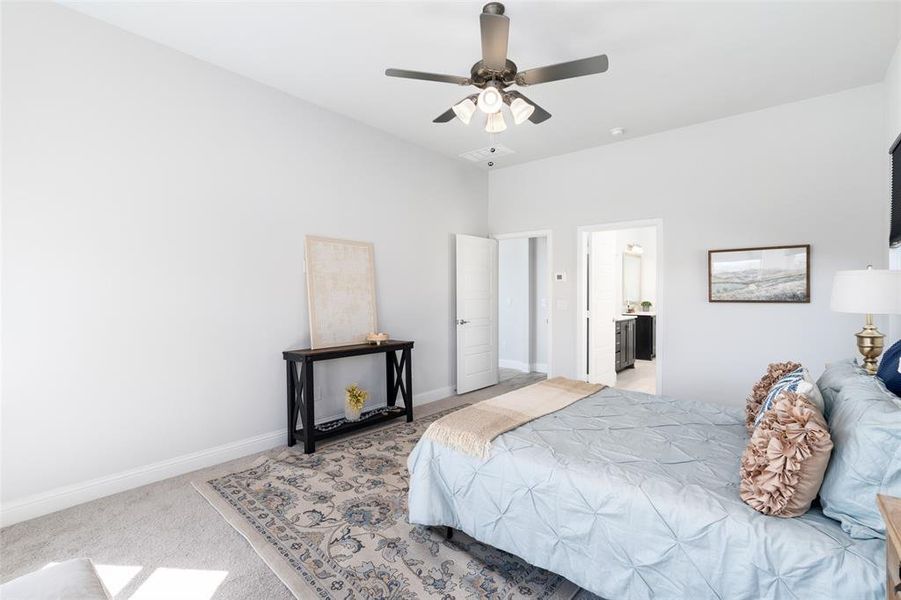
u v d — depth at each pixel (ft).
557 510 5.72
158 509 8.21
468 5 8.04
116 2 8.08
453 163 17.33
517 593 5.97
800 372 6.50
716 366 13.35
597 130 14.15
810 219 11.85
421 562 6.63
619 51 9.52
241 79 10.87
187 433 9.96
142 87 9.25
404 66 10.30
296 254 12.09
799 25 8.56
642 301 28.07
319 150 12.60
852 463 4.16
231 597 5.90
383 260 14.55
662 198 14.30
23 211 7.86
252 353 11.14
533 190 17.63
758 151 12.60
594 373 17.04
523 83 7.86
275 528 7.55
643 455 6.14
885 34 8.84
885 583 3.62
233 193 10.76
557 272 16.98
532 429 7.20
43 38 8.04
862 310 7.06
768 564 4.23
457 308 17.25
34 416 7.98
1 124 7.63
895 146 8.93
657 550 4.90
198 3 8.08
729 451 6.28
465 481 6.72
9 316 7.73
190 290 10.01
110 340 8.86
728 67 10.21
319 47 9.55
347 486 9.17
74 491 8.38
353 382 13.64
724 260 13.08
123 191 9.01
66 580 3.82
